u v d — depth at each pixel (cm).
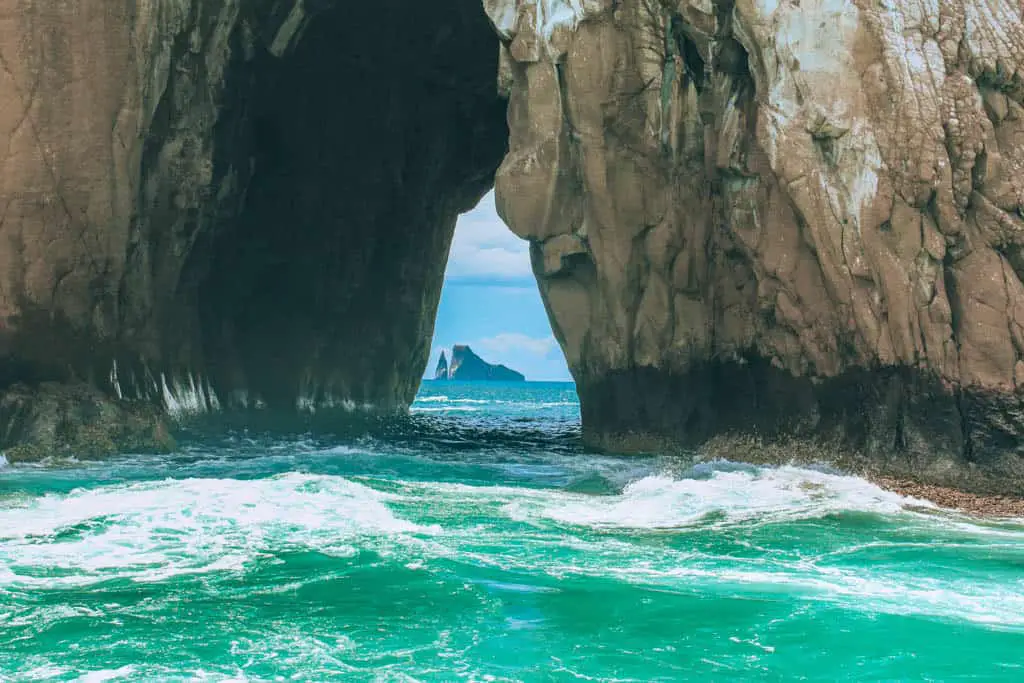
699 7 1755
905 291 1535
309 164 2659
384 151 2855
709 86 1819
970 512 1287
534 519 1204
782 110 1622
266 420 2591
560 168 1936
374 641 778
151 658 739
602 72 1883
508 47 1958
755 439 1712
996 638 780
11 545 1036
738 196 1717
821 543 1089
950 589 909
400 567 973
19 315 1919
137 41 2045
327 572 955
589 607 858
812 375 1642
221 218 2384
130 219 2073
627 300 1945
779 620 824
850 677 709
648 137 1884
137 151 2072
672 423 1897
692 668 727
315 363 2806
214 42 2212
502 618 830
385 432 2595
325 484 1374
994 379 1477
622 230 1920
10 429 1841
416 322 3161
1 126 1920
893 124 1546
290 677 706
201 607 852
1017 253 1510
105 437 1911
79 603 859
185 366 2320
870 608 855
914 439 1516
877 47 1573
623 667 728
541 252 2067
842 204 1577
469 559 1007
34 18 1942
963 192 1524
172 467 1741
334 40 2580
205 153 2242
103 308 2055
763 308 1686
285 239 2661
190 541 1061
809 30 1608
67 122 1967
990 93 1563
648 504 1300
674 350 1897
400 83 2819
